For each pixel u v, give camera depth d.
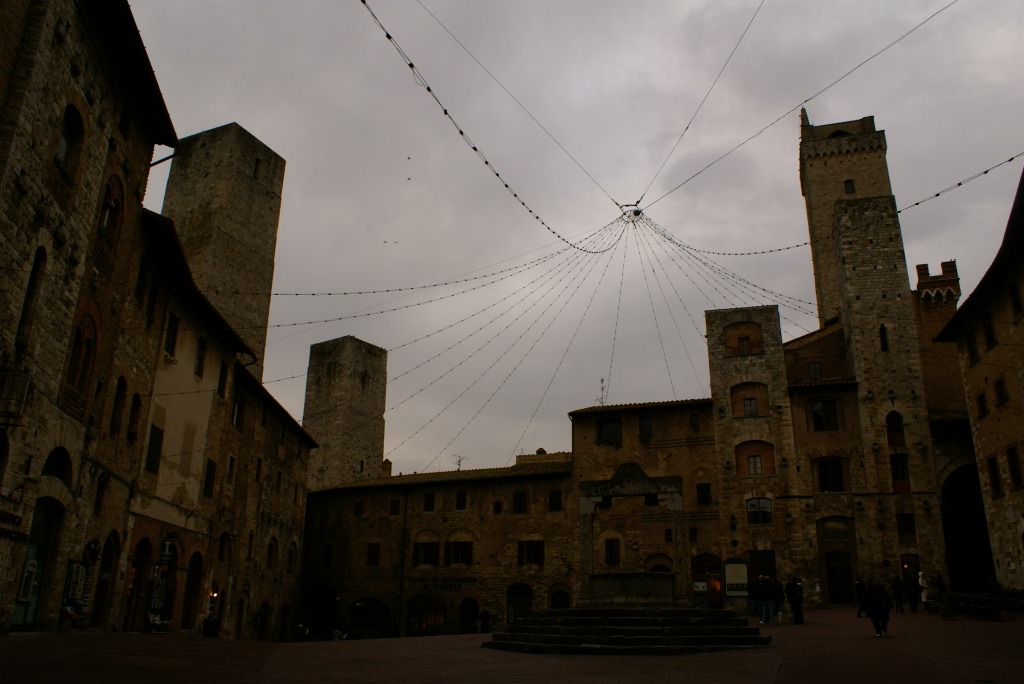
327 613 62.78
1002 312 36.62
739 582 48.00
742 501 49.72
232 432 41.06
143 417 29.33
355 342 77.44
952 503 47.38
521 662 18.27
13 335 18.22
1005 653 17.39
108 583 26.78
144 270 28.64
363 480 67.81
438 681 13.84
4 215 17.34
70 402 22.44
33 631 20.70
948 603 31.52
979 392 40.06
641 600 27.39
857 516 47.00
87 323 23.59
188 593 35.78
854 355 50.19
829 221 71.12
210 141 56.19
